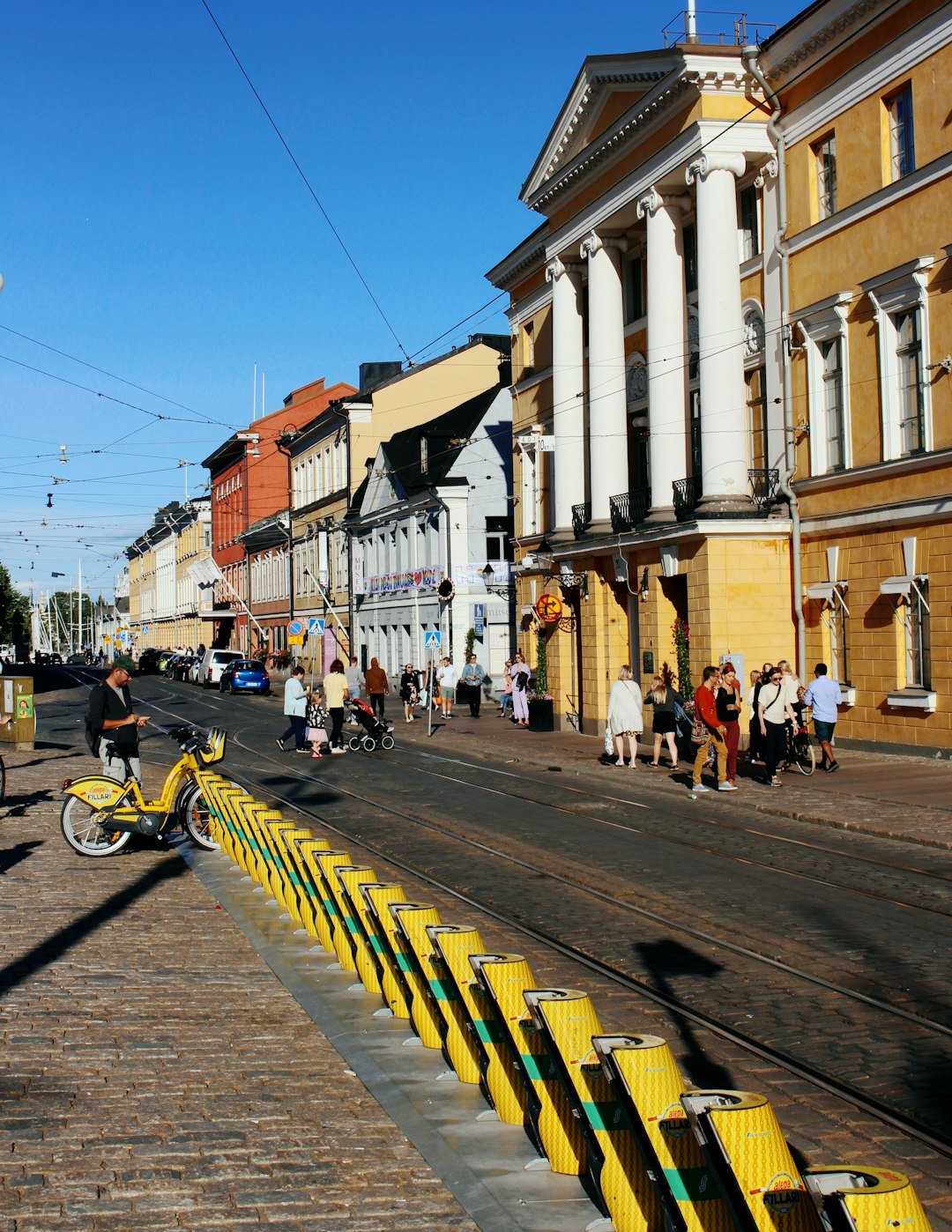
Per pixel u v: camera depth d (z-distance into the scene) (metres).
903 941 10.09
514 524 42.62
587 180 33.66
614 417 33.66
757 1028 7.86
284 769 25.56
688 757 25.17
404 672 41.34
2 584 114.38
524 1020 5.40
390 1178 5.26
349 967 8.87
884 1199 3.21
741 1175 3.71
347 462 64.12
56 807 19.00
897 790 19.31
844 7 24.31
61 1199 5.04
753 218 28.73
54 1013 7.92
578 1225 4.75
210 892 12.17
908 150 23.50
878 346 24.16
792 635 27.33
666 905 11.70
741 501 27.59
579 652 36.84
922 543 23.06
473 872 13.65
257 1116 6.04
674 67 27.70
